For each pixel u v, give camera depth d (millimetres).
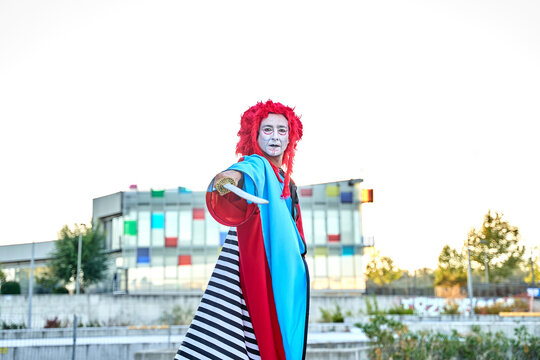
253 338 3033
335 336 27375
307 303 3123
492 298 52750
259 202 2914
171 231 61000
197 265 60500
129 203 61312
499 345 22188
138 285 59812
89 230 63719
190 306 46156
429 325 28469
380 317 21016
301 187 61625
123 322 44844
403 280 76875
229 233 3246
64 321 43875
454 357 21406
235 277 3135
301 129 3523
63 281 62125
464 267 74750
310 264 60312
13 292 58500
